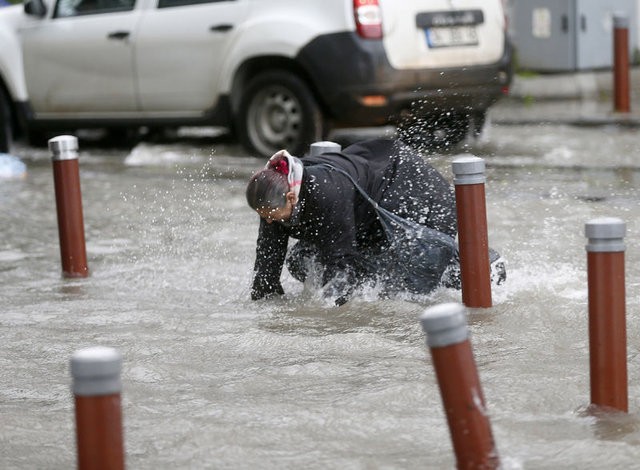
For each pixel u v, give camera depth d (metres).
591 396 13.09
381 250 19.28
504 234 24.59
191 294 21.00
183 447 12.83
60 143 22.83
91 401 8.85
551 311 18.17
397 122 34.94
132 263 24.02
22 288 22.09
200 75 37.72
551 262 21.83
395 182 18.98
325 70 34.75
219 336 17.52
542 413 13.55
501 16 36.78
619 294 12.76
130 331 18.30
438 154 30.73
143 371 15.88
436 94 35.00
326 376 15.44
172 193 31.95
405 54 34.53
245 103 37.03
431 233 18.98
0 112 42.66
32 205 31.44
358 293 19.22
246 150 37.56
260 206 17.70
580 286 19.86
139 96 39.16
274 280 19.50
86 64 40.06
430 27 34.91
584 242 23.64
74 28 40.31
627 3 60.94
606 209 27.16
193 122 38.38
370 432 13.19
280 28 35.59
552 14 59.81
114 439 8.91
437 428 13.20
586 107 46.44
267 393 14.83
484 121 37.91
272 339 17.22
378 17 34.25
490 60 36.22
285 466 12.21
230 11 36.94
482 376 15.03
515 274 20.86
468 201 18.20
